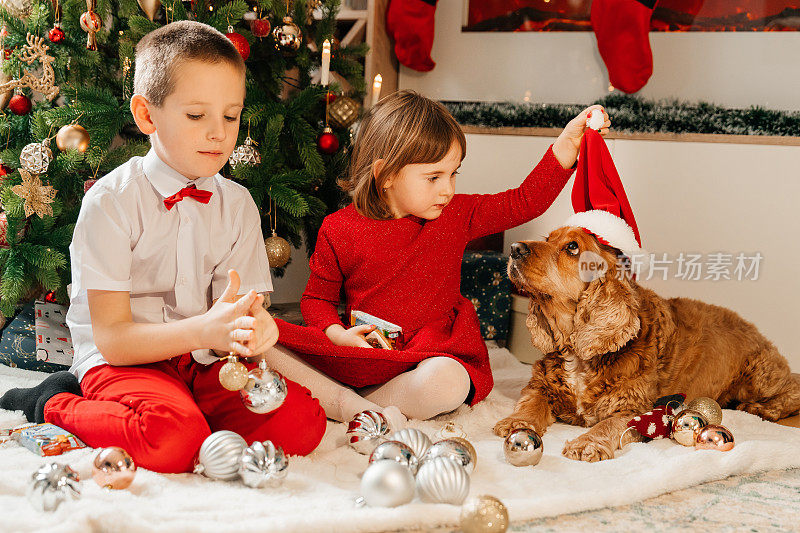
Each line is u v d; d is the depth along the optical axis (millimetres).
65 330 1960
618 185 1813
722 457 1390
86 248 1377
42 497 1062
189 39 1358
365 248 1828
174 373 1455
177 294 1491
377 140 1807
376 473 1116
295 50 2211
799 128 2439
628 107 2629
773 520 1174
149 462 1242
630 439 1523
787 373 1878
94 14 1937
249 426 1373
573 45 2697
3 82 2049
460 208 1918
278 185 2072
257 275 1618
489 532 1031
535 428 1590
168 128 1375
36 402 1461
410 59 2781
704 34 2547
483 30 2789
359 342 1696
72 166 1953
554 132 2682
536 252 1640
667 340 1712
